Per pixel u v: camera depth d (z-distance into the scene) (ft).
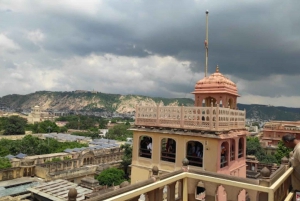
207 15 76.64
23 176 172.35
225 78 69.15
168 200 34.19
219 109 53.21
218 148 52.34
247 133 67.46
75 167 219.00
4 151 244.63
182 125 57.47
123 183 29.35
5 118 451.12
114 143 339.98
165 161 60.08
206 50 75.20
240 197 58.80
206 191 34.76
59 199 123.65
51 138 340.59
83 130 579.07
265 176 29.48
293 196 34.94
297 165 34.19
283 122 258.78
